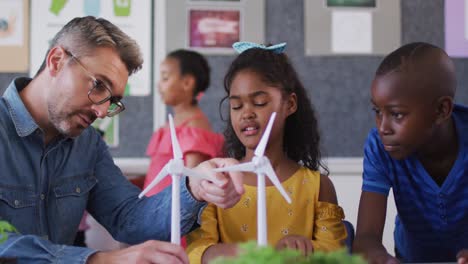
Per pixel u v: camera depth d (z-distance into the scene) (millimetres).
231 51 2035
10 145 941
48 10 2031
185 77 1810
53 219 996
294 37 2037
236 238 1030
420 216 1038
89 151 1066
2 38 2023
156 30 2039
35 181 967
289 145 1142
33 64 2031
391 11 2037
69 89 914
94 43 918
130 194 1055
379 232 988
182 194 912
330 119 2029
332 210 1045
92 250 784
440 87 890
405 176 1018
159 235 964
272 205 1047
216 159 830
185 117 1795
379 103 901
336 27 2035
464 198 1005
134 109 2031
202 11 2035
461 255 758
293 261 452
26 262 769
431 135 918
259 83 1027
